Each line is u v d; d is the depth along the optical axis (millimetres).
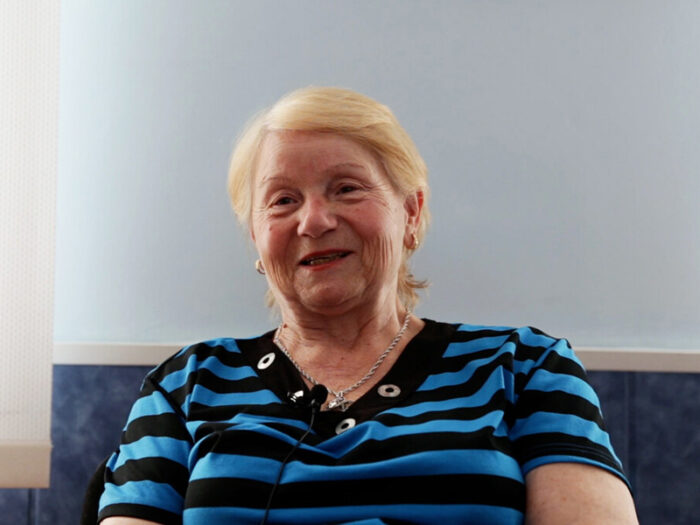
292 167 1326
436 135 1988
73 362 1938
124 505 1242
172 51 2023
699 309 1951
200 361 1424
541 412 1225
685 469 1879
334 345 1390
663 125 1978
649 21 1984
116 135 2025
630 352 1896
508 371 1272
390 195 1359
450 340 1368
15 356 1817
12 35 1849
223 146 2018
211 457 1242
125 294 2010
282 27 2018
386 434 1213
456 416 1230
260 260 1474
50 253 1838
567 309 1965
